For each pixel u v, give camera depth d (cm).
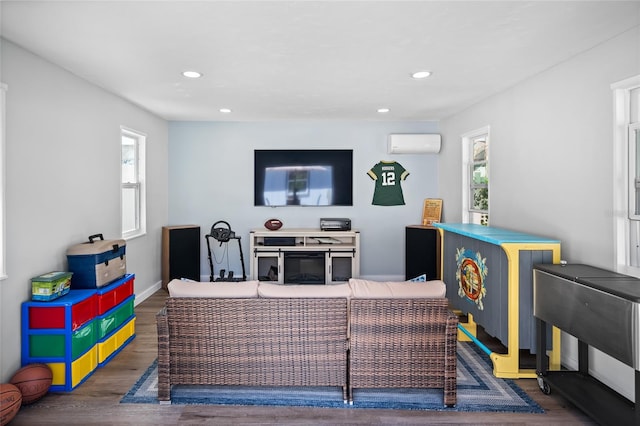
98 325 305
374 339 246
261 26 245
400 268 596
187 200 585
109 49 281
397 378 248
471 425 231
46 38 260
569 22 241
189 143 582
